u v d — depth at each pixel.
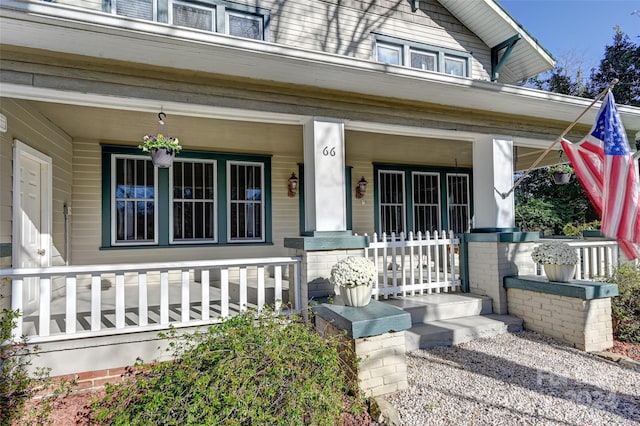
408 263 8.45
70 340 3.27
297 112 4.26
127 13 5.49
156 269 3.59
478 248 5.34
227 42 3.24
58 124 5.22
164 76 3.67
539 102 4.90
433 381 3.35
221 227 7.15
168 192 6.79
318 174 4.33
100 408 2.36
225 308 3.85
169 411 2.05
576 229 9.13
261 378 2.30
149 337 3.50
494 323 4.61
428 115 4.99
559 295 4.37
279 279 4.19
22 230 4.21
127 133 5.83
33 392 2.94
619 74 16.67
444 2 7.72
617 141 4.18
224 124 5.24
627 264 5.44
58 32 2.93
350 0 6.96
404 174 9.05
